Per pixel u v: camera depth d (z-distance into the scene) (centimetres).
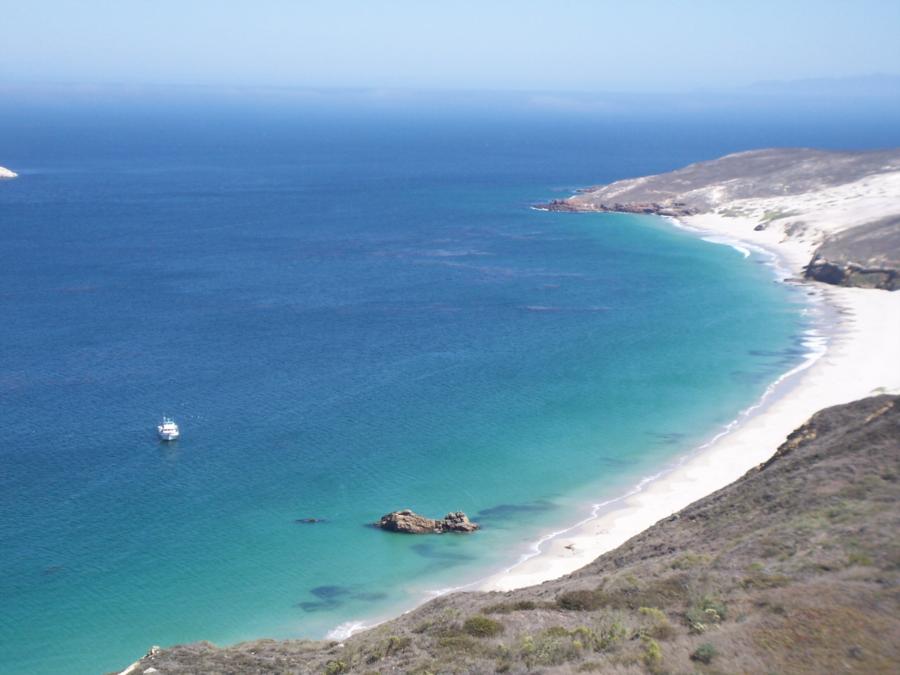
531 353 9131
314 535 5350
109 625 4397
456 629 2741
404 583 4794
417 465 6356
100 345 9400
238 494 5891
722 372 8388
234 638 4294
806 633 2211
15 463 6341
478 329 10106
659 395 7775
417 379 8300
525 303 11369
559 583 3644
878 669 2031
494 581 4741
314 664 2920
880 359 8550
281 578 4853
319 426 7119
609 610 2700
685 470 6153
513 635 2617
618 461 6372
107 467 6294
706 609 2464
